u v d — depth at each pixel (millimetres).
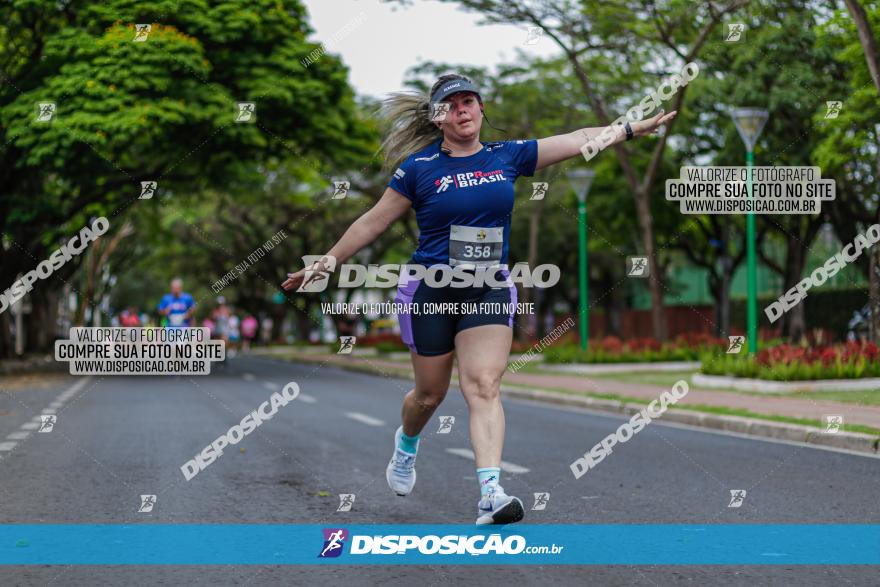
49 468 8734
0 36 24250
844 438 10211
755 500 7027
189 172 27109
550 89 31969
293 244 55344
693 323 51375
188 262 60125
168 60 22906
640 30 22969
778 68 24688
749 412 12531
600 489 7547
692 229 39281
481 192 5203
